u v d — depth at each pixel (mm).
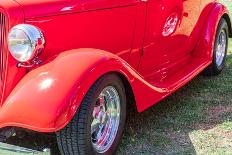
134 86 4246
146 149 4387
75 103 3678
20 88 3777
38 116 3629
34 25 3984
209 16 5891
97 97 3926
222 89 5711
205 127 4773
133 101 4340
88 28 4344
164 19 5102
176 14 5270
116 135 4215
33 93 3699
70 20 4203
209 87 5762
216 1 6195
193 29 5676
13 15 3879
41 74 3799
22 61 3896
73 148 3883
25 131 4102
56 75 3752
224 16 6172
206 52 5789
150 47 5066
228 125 4812
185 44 5629
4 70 3928
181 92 5598
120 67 4051
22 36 3844
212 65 5992
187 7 5441
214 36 5844
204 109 5164
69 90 3676
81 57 3893
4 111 3734
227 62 6668
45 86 3709
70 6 4188
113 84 4066
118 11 4562
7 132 3861
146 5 4824
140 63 5012
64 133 3848
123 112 4242
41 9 4027
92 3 4336
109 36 4535
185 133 4652
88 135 3881
